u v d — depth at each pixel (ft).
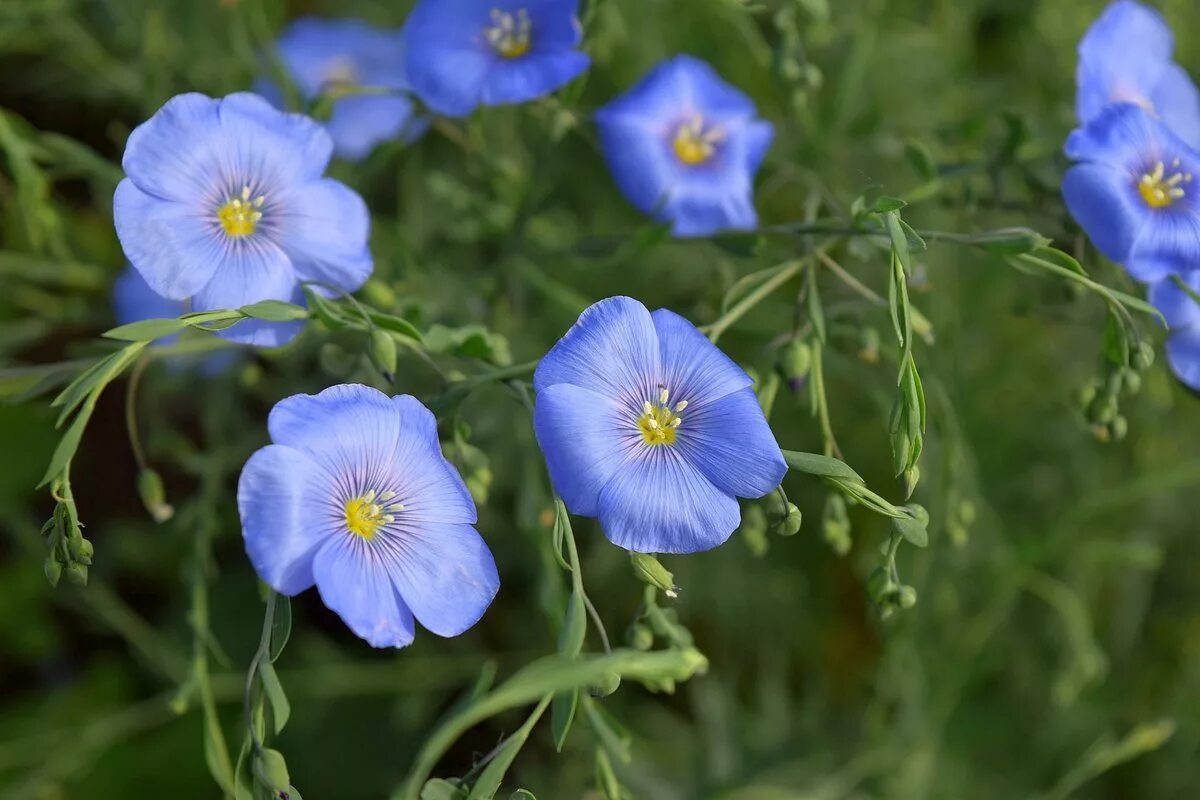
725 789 1.26
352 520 0.96
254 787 0.94
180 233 1.00
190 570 1.14
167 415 1.34
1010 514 1.38
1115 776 1.35
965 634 1.31
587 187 1.37
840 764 1.32
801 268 1.08
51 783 1.24
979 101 1.40
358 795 1.31
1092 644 1.29
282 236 1.03
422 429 0.97
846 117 1.31
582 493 0.96
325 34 1.32
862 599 1.37
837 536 1.03
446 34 1.11
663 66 1.17
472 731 1.31
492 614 1.34
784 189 1.35
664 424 0.97
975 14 1.42
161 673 1.32
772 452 0.96
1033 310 1.19
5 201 1.34
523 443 1.18
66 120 1.43
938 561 1.28
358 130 1.26
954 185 1.19
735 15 1.26
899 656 1.26
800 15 1.28
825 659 1.38
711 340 1.02
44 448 1.34
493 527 1.31
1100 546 1.31
